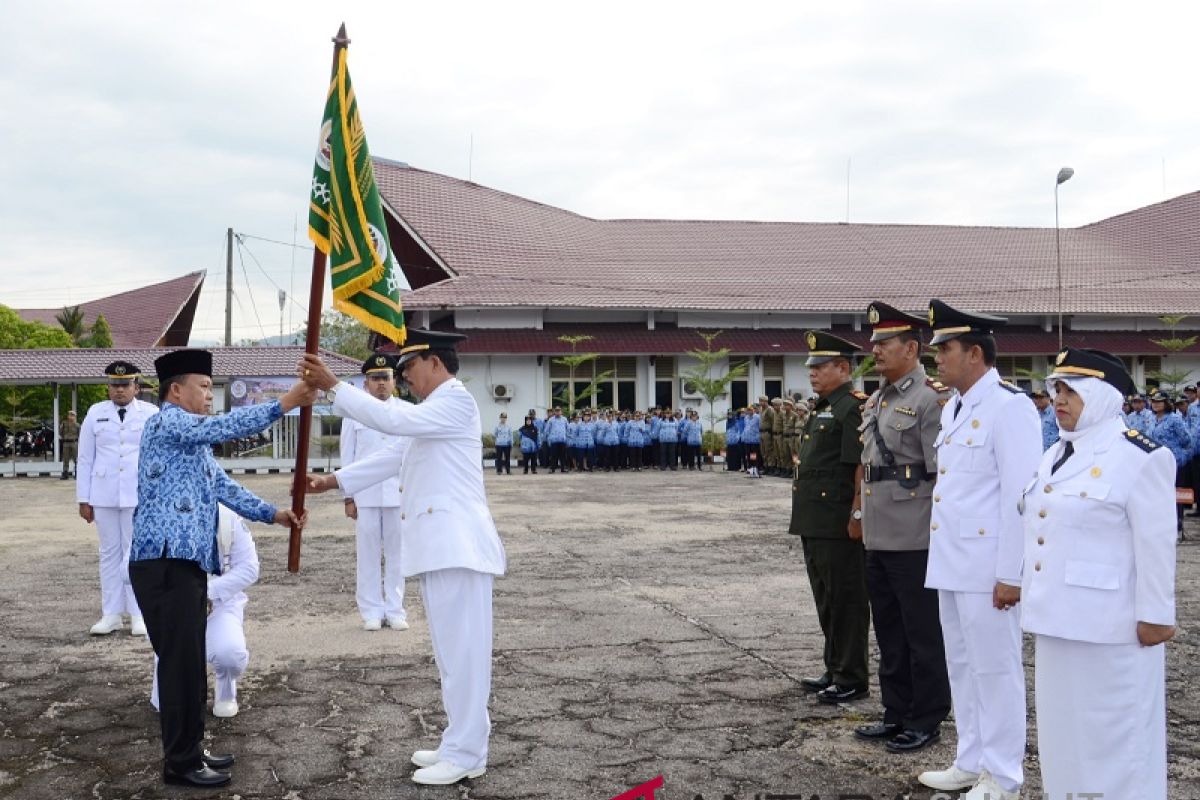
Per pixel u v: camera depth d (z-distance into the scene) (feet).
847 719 19.07
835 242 143.54
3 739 18.19
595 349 110.52
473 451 16.94
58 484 86.94
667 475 90.79
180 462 16.05
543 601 30.22
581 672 22.30
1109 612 12.26
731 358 117.08
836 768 16.57
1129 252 146.10
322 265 16.94
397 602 27.14
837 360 20.39
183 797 15.47
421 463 16.74
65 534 48.65
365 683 21.67
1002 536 14.88
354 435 28.40
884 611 18.03
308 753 17.38
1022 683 15.30
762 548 41.55
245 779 16.22
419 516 16.47
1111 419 12.75
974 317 15.79
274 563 38.09
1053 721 12.73
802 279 128.26
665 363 116.16
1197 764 16.51
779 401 84.33
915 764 16.74
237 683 21.70
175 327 180.45
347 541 44.24
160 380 16.61
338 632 26.58
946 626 15.92
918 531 17.29
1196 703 19.71
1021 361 122.72
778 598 30.60
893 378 18.21
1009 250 145.59
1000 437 15.21
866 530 18.06
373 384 28.04
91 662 23.56
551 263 124.77
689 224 146.41
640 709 19.69
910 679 17.95
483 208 133.18
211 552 16.22
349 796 15.51
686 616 27.99
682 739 17.95
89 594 32.32
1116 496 12.27
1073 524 12.55
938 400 17.44
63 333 135.64
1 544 44.86
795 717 19.19
